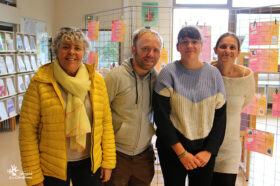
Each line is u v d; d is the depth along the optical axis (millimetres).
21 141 1340
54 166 1360
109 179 1666
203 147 1577
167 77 1567
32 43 5414
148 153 1790
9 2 5137
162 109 1546
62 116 1337
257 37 2090
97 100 1459
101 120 1499
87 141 1480
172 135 1521
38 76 1337
